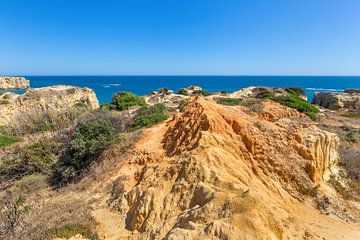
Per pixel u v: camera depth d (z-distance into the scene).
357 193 13.41
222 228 7.92
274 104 20.03
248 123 14.51
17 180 17.86
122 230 10.57
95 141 17.08
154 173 12.43
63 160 17.14
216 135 13.19
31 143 21.77
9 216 10.98
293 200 11.81
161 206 10.54
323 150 14.19
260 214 8.41
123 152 16.31
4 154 20.58
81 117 25.88
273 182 12.16
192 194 10.23
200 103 16.19
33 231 10.51
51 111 28.86
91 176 15.28
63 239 9.98
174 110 26.06
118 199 12.07
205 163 11.24
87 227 10.60
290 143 13.91
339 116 36.09
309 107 32.44
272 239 7.86
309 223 10.42
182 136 14.69
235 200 8.85
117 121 22.34
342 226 10.59
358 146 19.91
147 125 20.25
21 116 28.59
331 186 13.41
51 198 13.98
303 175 12.85
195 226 8.41
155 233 9.44
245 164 12.42
